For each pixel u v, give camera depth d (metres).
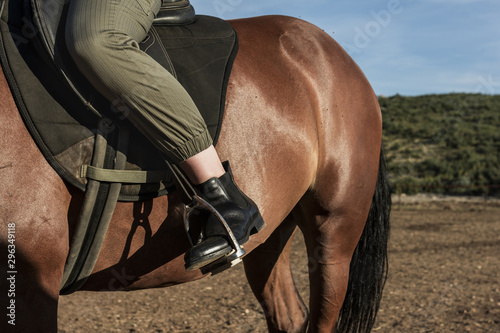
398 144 23.97
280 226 2.24
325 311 2.11
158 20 1.55
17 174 1.24
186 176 1.50
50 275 1.30
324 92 1.93
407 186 16.95
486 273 5.69
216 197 1.49
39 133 1.27
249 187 1.63
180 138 1.41
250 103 1.65
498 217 11.72
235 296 4.70
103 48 1.27
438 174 19.84
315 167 1.92
